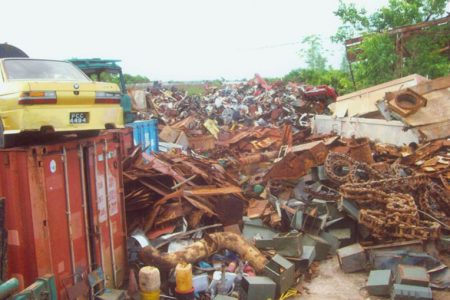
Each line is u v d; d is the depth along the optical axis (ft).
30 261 18.10
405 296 21.24
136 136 44.29
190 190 30.66
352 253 25.80
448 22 74.69
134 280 22.77
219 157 51.06
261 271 24.29
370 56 75.36
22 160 17.92
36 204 18.13
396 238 26.45
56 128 20.03
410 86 48.62
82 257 20.58
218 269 24.76
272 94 102.89
